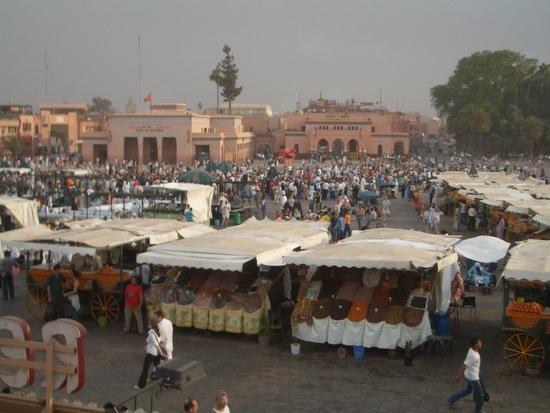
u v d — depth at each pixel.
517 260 15.44
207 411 12.45
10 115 112.69
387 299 15.88
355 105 131.12
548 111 115.56
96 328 17.98
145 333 17.55
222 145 90.50
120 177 52.53
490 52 120.38
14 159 87.56
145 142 92.06
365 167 75.38
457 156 111.94
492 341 16.83
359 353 15.55
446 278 16.89
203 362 15.30
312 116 113.69
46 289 18.70
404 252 16.02
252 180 52.44
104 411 8.94
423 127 178.38
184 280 17.94
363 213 35.50
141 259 17.19
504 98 118.69
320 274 17.11
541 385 13.92
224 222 37.31
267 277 17.53
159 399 13.06
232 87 123.12
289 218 33.06
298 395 13.34
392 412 12.50
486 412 12.47
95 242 18.14
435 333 16.20
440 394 13.40
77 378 9.02
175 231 20.66
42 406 9.27
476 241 19.20
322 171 64.06
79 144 110.94
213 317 17.06
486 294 21.88
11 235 19.55
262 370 14.79
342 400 13.09
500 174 50.03
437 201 43.09
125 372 14.56
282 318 16.94
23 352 9.30
